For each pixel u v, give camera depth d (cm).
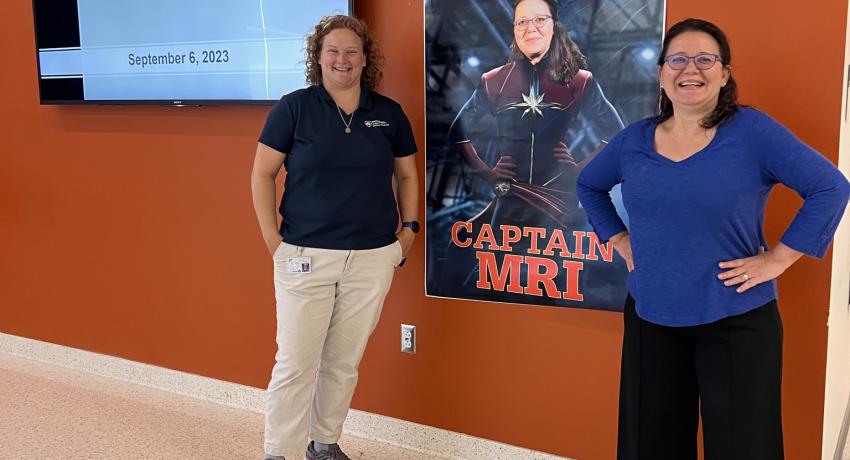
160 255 335
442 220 271
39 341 379
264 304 313
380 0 272
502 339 269
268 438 260
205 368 333
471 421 279
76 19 323
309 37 249
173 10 302
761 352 179
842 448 263
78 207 353
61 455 281
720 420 183
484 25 253
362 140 245
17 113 361
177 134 320
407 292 285
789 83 214
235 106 303
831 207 170
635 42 230
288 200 251
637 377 194
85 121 342
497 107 254
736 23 218
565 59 241
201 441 294
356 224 247
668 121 188
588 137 242
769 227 222
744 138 175
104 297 355
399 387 293
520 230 257
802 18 210
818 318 220
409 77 271
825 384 222
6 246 379
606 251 244
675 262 181
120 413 320
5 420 312
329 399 266
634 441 196
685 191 177
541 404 265
